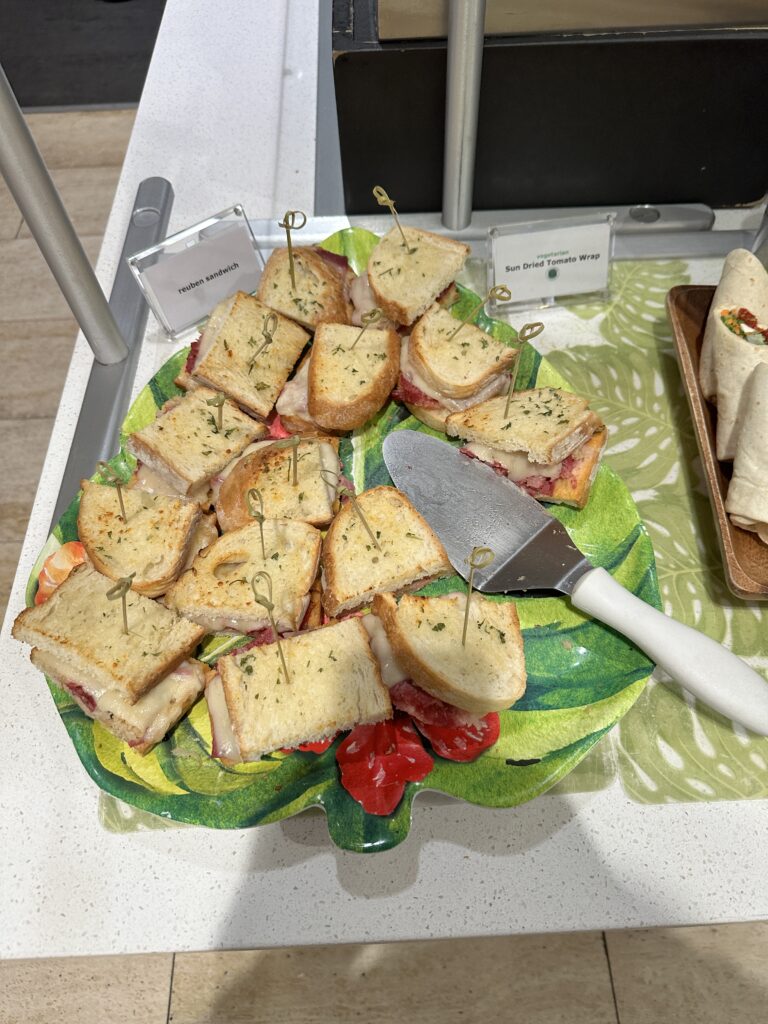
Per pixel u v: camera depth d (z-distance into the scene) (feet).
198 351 1.82
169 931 1.32
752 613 1.56
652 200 2.28
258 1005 1.82
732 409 1.54
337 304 1.88
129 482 1.69
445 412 1.74
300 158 2.45
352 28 1.92
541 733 1.34
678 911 1.30
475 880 1.34
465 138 1.91
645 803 1.39
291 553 1.53
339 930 1.31
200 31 2.85
